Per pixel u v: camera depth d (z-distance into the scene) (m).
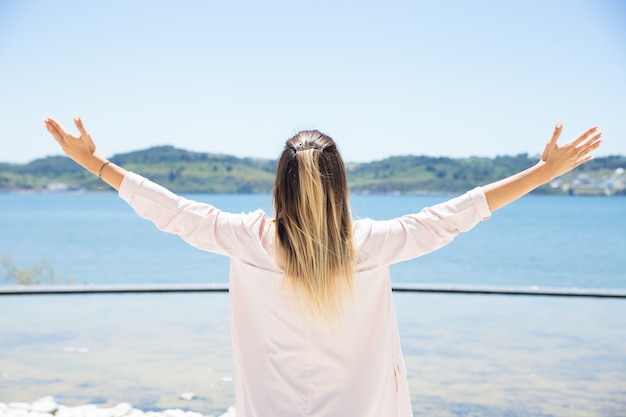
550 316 6.57
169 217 1.59
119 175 1.61
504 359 4.82
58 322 6.13
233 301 1.59
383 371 1.55
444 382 4.24
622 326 6.05
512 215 46.66
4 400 3.82
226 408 3.71
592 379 4.32
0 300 7.52
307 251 1.51
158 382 4.21
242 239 1.57
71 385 4.14
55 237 34.78
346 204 1.57
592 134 1.57
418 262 24.94
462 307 7.09
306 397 1.52
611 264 25.23
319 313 1.51
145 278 23.11
